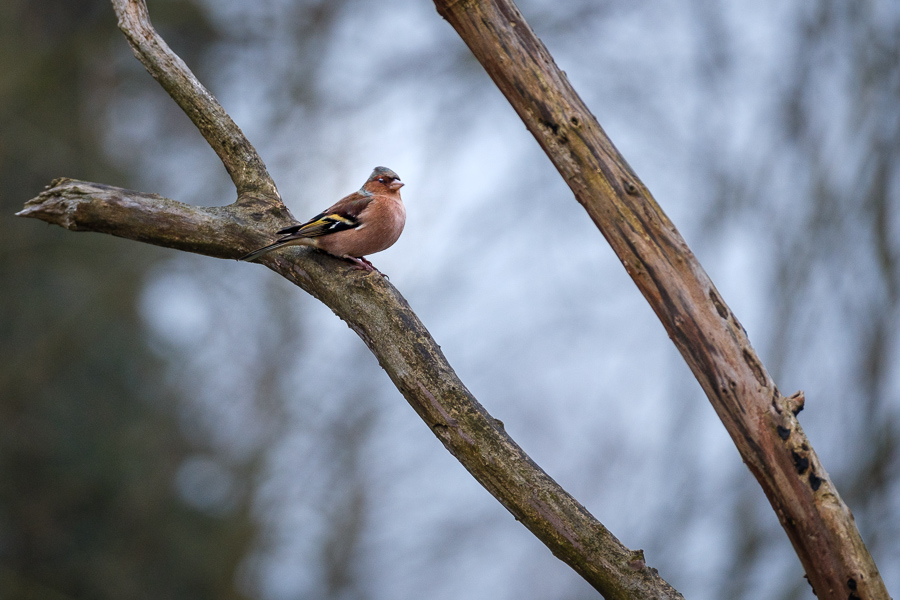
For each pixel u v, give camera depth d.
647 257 4.82
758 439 4.65
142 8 7.08
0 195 16.88
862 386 15.30
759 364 4.67
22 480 15.85
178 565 16.70
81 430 16.42
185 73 7.09
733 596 15.38
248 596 17.67
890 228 15.47
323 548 18.98
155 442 17.11
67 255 17.11
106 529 16.34
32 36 18.44
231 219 6.50
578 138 4.86
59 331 16.28
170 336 18.56
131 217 6.14
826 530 4.55
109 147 19.59
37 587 15.30
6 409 15.76
